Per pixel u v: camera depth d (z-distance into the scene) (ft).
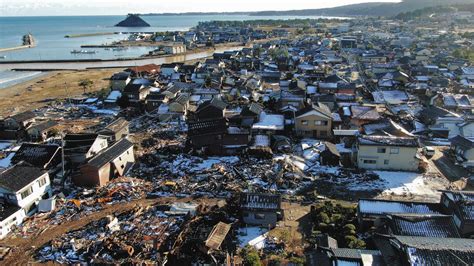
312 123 160.35
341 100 207.31
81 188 120.26
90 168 119.96
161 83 269.85
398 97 217.56
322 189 118.52
